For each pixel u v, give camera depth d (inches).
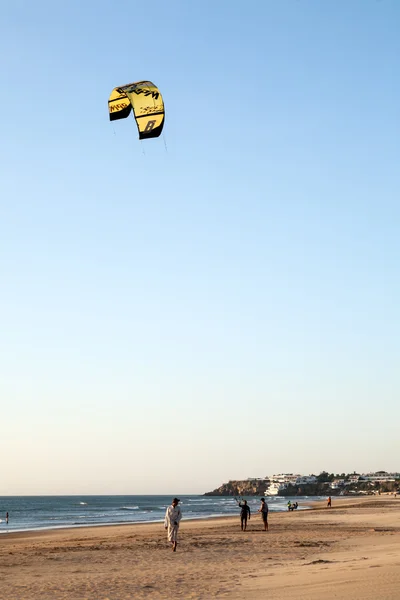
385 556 788.0
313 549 1011.3
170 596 553.3
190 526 2138.3
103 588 625.0
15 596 582.6
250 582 615.2
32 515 4252.0
